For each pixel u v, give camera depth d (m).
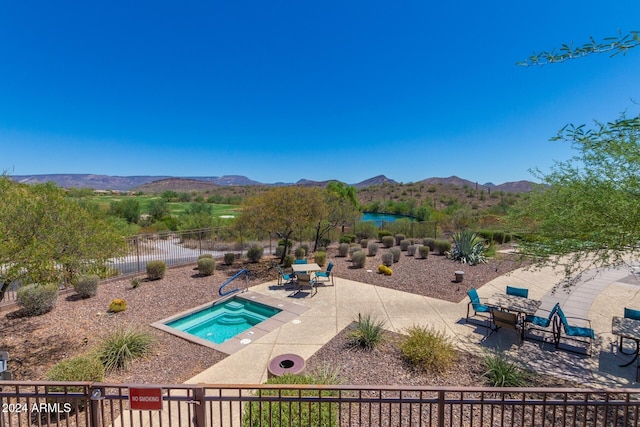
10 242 4.71
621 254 4.81
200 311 8.58
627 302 9.07
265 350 6.25
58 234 5.29
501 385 4.95
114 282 10.77
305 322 7.64
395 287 10.47
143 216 30.88
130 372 5.46
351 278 11.56
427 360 5.49
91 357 4.97
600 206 4.48
